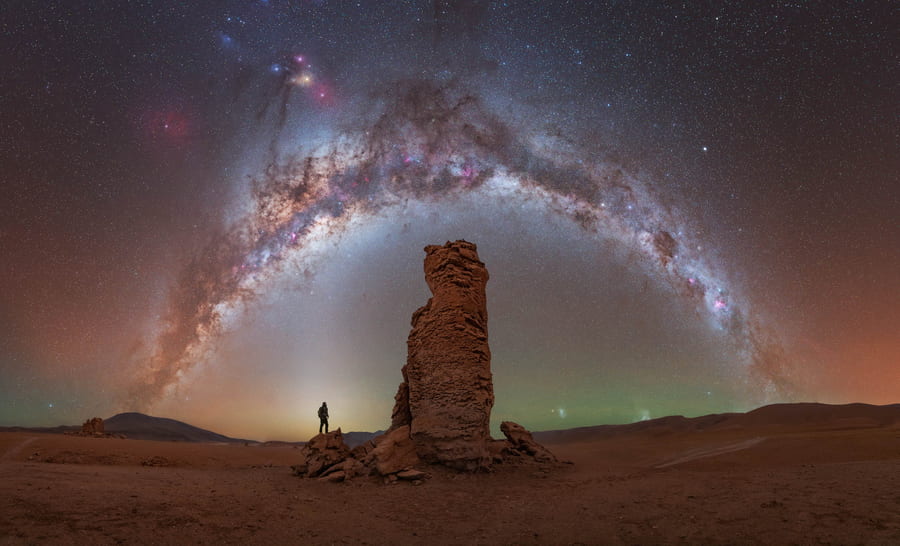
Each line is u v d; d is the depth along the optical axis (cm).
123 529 878
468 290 1911
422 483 1516
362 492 1411
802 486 1155
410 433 1767
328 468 1662
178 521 962
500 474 1662
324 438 1772
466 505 1263
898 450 1903
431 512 1197
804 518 913
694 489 1242
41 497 984
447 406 1730
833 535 825
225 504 1139
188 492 1223
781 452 2048
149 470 1681
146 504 1039
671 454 2486
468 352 1795
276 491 1370
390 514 1178
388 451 1634
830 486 1127
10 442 2236
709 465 1875
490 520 1116
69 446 2198
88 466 1658
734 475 1411
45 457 1991
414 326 2025
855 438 2292
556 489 1418
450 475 1608
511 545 941
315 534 999
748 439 2911
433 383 1775
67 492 1055
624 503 1155
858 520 873
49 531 816
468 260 1981
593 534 962
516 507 1215
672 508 1074
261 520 1052
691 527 940
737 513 986
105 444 2361
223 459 2352
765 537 854
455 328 1820
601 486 1409
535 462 1872
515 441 2042
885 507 925
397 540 984
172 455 2266
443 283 1916
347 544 952
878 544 767
